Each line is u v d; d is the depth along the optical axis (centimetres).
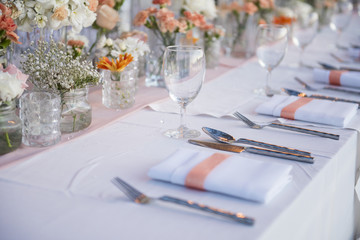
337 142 105
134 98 132
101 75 124
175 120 122
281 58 153
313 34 204
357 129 114
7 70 96
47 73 108
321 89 161
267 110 125
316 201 88
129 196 75
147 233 64
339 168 102
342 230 115
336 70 171
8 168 87
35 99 99
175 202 71
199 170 79
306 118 120
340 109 121
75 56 130
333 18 271
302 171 88
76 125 108
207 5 188
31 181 82
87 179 83
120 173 86
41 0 111
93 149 99
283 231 72
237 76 185
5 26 95
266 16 235
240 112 131
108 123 116
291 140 107
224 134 106
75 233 65
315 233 92
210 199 75
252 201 74
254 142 102
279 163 87
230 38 229
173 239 63
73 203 74
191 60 100
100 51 147
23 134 99
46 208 72
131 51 146
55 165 89
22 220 68
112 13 147
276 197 76
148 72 162
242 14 224
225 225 66
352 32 320
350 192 117
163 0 163
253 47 232
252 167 81
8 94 89
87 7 121
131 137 107
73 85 106
